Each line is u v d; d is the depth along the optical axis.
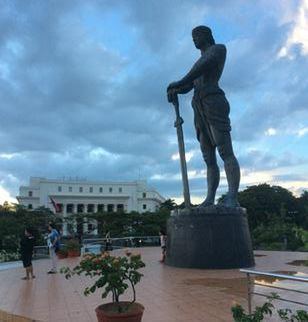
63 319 8.78
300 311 5.57
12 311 9.68
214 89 17.34
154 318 8.53
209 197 17.55
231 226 15.94
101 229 82.88
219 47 17.00
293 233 36.84
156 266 16.77
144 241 41.59
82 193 132.88
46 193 130.12
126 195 134.62
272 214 64.94
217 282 12.60
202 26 17.73
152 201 135.12
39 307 9.99
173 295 10.79
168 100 17.56
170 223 17.03
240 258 15.80
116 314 6.71
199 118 17.94
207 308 9.25
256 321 5.43
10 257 28.41
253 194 74.00
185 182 16.89
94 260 6.98
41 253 27.56
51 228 16.92
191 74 17.03
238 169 17.23
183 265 15.98
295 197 78.62
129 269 7.36
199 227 15.91
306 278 5.78
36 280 14.41
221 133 17.23
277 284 11.62
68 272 7.45
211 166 17.94
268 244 35.25
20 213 76.62
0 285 13.54
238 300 9.92
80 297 11.04
